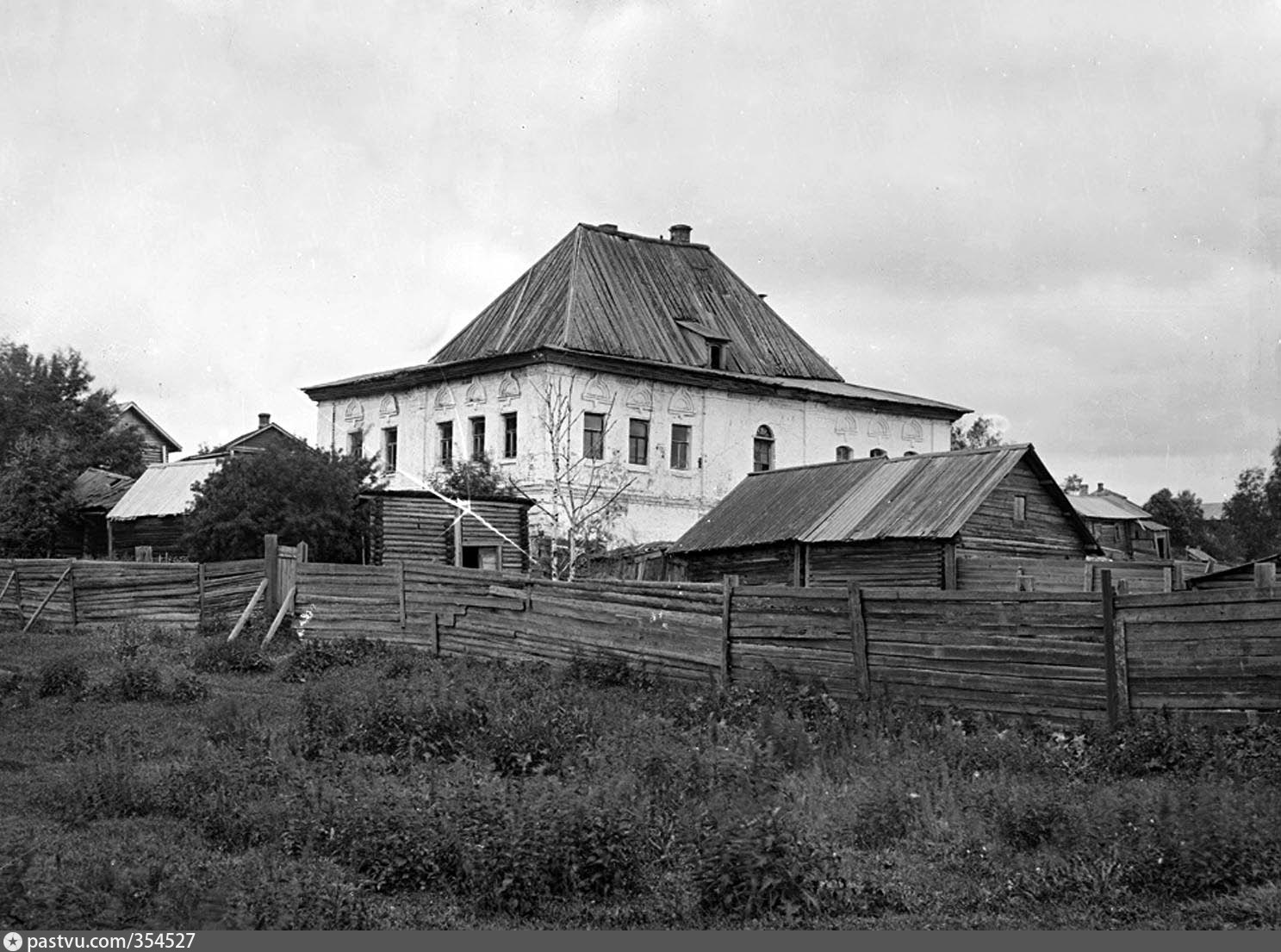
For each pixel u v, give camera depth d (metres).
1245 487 80.50
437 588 29.66
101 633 34.81
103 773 16.17
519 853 12.30
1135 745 16.73
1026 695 19.12
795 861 12.17
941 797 14.56
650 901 12.20
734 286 69.19
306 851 13.36
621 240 66.19
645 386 59.66
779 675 22.12
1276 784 15.00
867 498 39.38
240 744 18.75
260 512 44.00
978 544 37.16
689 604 24.20
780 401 64.31
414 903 12.26
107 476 67.38
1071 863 12.70
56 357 79.00
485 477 53.84
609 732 18.11
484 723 18.61
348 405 65.50
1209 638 17.42
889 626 20.86
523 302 63.38
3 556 62.19
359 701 20.02
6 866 12.41
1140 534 75.75
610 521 54.75
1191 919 11.48
